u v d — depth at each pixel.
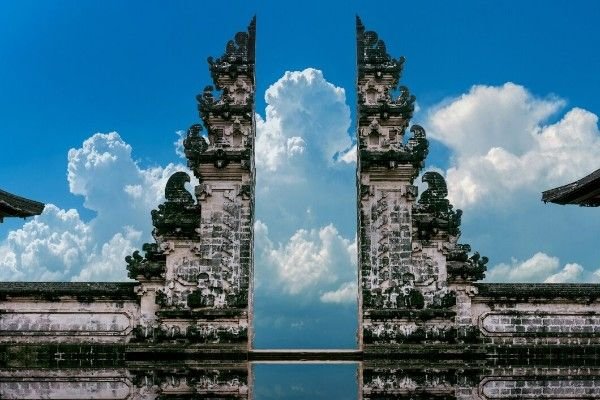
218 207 30.20
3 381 29.30
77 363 29.36
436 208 30.36
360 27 31.84
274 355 29.41
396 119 30.73
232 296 29.59
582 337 29.88
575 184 23.59
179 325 29.50
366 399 29.12
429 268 29.98
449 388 29.27
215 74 30.91
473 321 29.81
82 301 29.73
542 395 29.55
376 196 30.44
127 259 29.73
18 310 29.59
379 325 29.59
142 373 29.30
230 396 29.05
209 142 30.66
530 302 30.03
